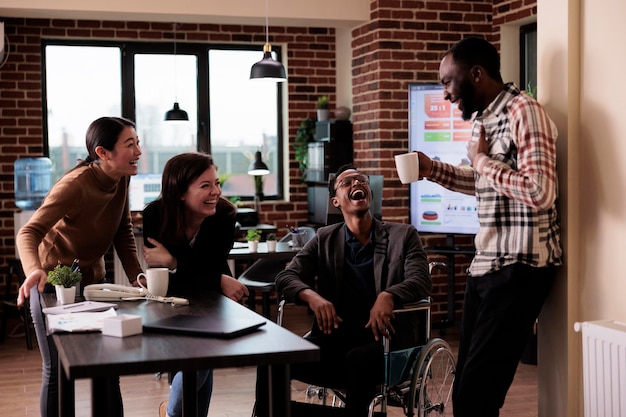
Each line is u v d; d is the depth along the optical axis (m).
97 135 3.04
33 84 7.65
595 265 2.96
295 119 8.27
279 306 3.27
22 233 2.84
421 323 3.32
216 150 8.32
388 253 3.31
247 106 8.38
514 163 2.82
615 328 2.76
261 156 7.80
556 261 2.93
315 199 7.95
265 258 5.80
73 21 7.72
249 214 7.73
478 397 2.87
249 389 4.94
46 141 7.89
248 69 8.35
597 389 2.83
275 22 7.16
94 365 1.97
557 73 3.05
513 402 4.62
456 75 2.89
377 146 7.02
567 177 3.00
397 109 6.99
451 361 3.22
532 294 2.85
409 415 3.06
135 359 2.01
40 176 7.45
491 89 2.88
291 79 8.23
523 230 2.82
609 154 2.88
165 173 3.11
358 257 3.33
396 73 6.98
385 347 3.04
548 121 2.76
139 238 7.25
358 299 3.30
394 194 6.98
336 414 3.10
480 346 2.87
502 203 2.86
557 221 3.00
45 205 2.92
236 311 2.63
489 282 2.89
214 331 2.26
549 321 3.13
